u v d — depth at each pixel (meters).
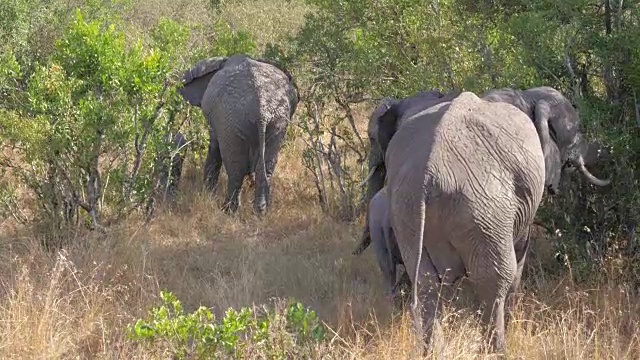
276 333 7.44
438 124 7.51
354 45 15.05
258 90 14.24
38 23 18.94
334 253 11.89
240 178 14.55
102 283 9.91
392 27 14.31
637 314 9.11
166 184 14.07
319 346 7.62
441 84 12.67
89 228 12.32
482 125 7.53
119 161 13.40
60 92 11.99
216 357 7.29
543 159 7.81
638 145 9.84
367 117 18.36
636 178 10.15
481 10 12.27
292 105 15.05
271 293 10.30
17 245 11.48
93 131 11.95
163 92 13.17
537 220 10.52
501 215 7.33
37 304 8.77
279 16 27.19
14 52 17.89
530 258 10.53
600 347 8.16
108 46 12.61
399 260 9.59
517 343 8.07
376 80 14.54
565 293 9.30
